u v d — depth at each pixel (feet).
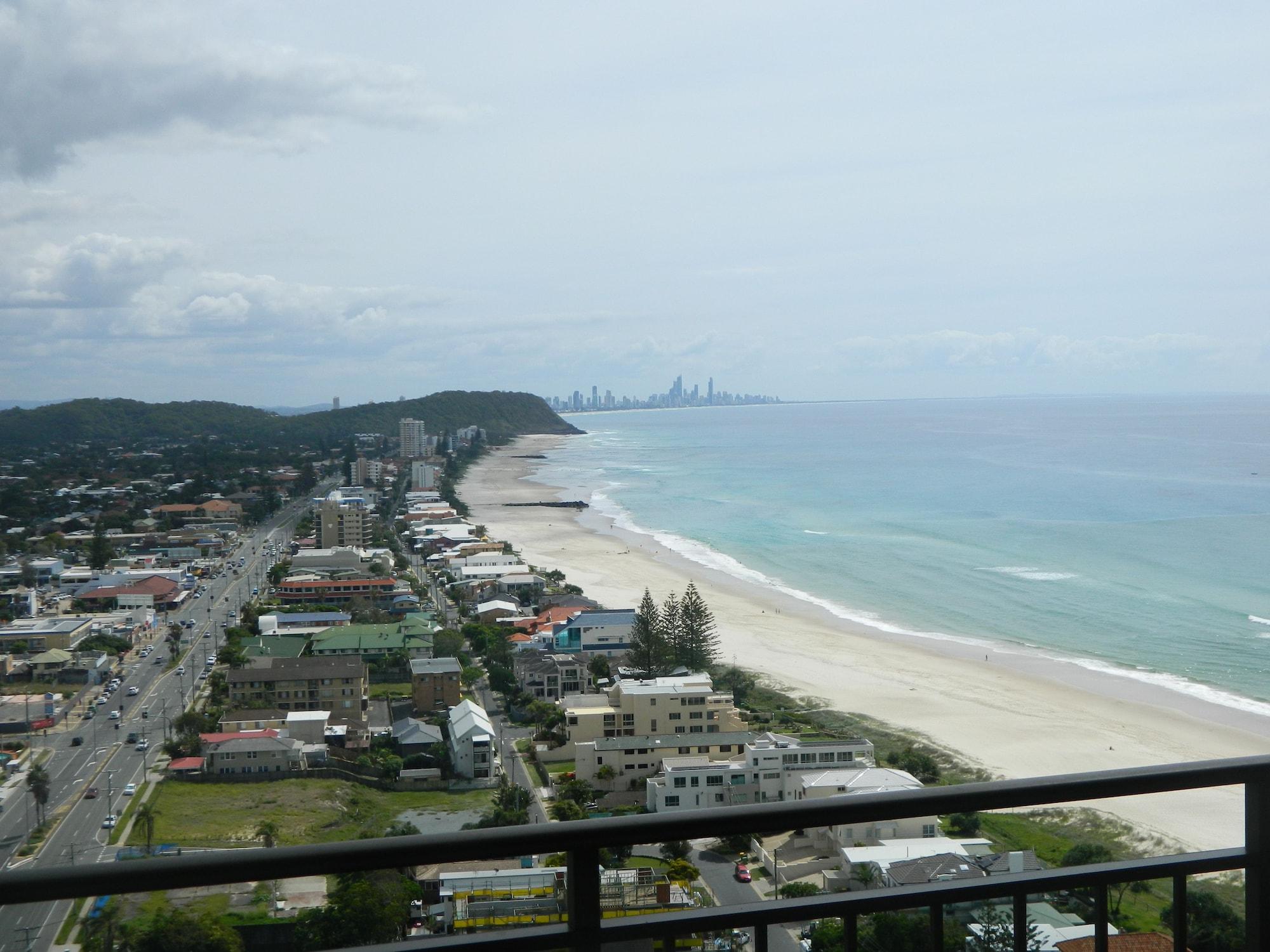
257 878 5.58
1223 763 7.11
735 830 6.22
